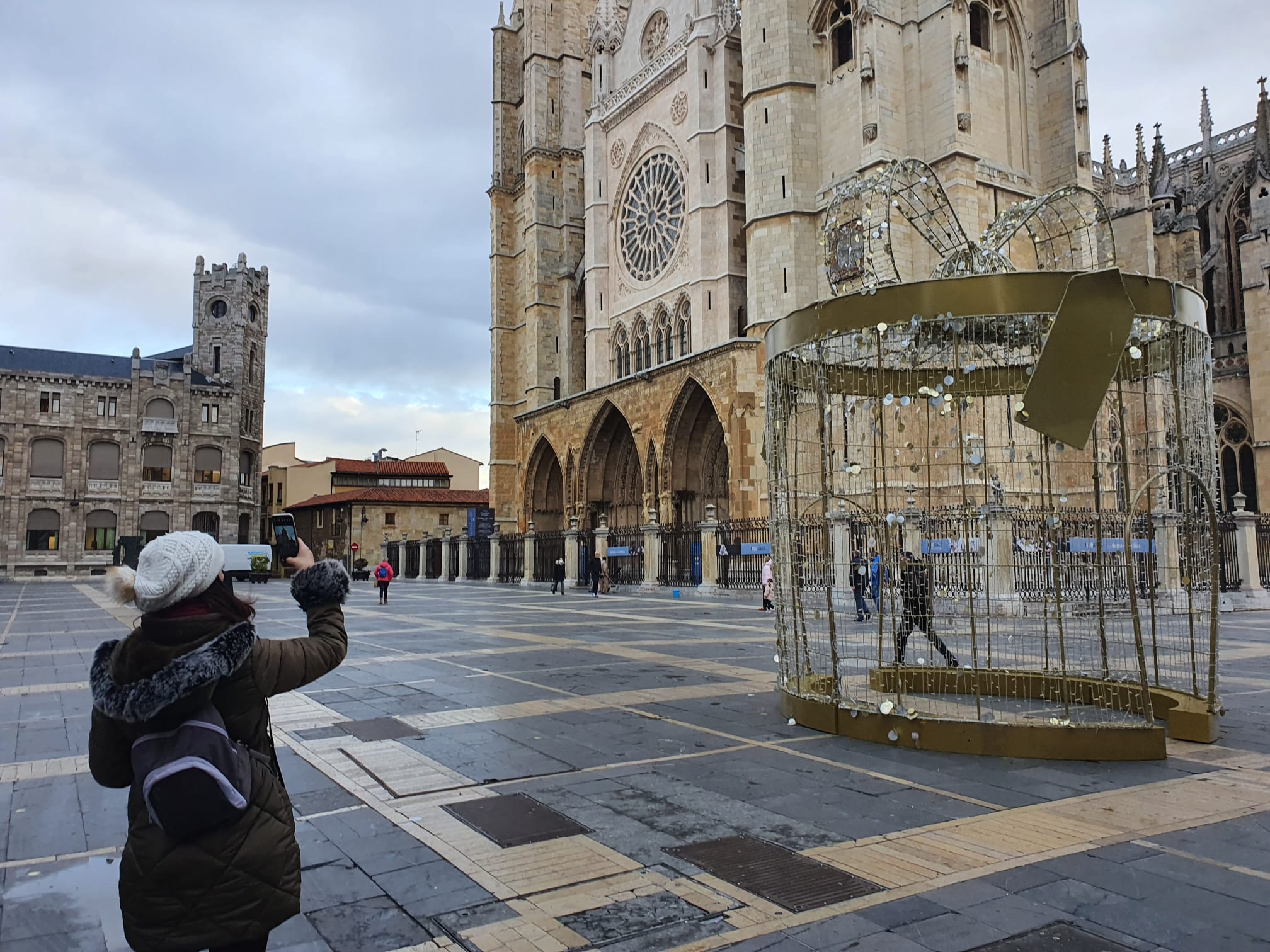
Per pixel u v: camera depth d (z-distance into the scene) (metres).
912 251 35.28
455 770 8.20
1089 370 8.52
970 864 5.74
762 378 41.16
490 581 58.62
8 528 72.19
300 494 93.88
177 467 78.62
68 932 4.94
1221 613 27.03
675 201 50.81
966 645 17.98
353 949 4.61
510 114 69.69
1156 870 5.61
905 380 12.98
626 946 4.63
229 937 3.06
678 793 7.45
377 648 18.20
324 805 7.15
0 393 73.00
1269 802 7.11
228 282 84.25
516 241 68.81
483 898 5.27
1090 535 25.06
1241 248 47.53
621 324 55.41
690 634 21.06
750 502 40.38
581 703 11.58
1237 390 48.31
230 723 3.27
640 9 55.47
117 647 3.20
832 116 40.59
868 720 9.41
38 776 8.22
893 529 18.64
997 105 39.25
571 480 55.72
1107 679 11.04
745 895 5.29
